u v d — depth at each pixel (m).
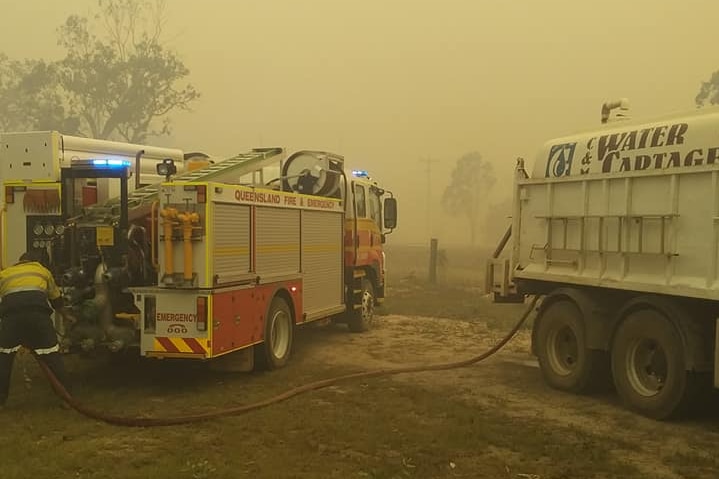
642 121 8.32
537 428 6.98
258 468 5.64
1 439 6.24
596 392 8.70
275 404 7.73
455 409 7.64
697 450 6.42
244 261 8.73
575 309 8.67
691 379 7.12
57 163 9.41
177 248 7.98
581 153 8.90
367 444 6.30
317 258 11.23
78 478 5.36
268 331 9.44
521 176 9.85
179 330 7.98
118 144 11.12
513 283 9.96
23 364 9.39
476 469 5.76
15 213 9.39
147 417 7.13
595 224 8.45
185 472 5.43
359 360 10.68
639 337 7.71
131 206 8.70
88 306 8.11
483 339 12.88
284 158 11.09
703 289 6.91
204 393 8.24
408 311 16.62
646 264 7.71
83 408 7.07
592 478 5.64
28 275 7.47
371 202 14.02
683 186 7.27
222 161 10.48
